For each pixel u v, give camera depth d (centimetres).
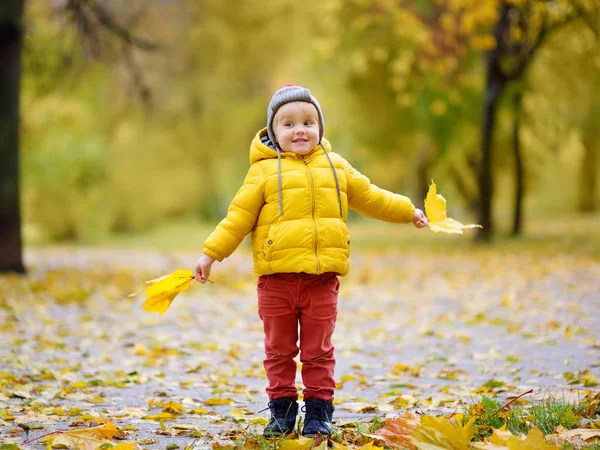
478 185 2177
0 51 1417
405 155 2644
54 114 2331
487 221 2170
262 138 444
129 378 618
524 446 328
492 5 1705
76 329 885
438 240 2506
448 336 833
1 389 549
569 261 1575
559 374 595
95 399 536
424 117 2258
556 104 2273
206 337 855
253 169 423
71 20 1441
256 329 915
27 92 2047
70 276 1455
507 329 842
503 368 640
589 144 2455
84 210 3372
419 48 1981
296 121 423
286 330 416
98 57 1573
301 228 402
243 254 2277
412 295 1191
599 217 3438
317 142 425
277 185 409
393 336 850
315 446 386
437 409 489
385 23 2062
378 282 1372
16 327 876
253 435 412
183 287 414
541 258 1669
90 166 3122
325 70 2425
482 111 2109
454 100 2116
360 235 3117
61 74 1631
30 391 559
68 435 400
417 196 2862
